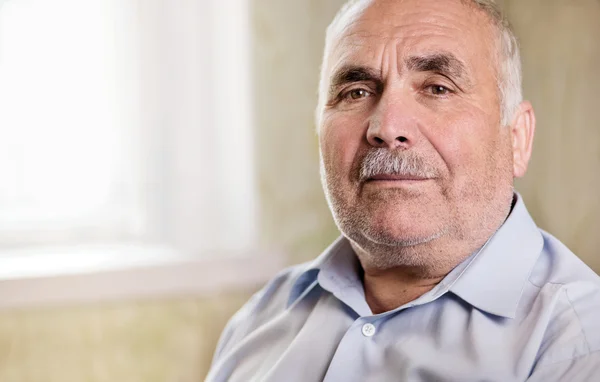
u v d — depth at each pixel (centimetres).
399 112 105
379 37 111
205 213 230
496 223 111
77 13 221
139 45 225
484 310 102
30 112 218
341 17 120
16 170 218
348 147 110
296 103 230
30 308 195
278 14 228
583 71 188
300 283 128
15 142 217
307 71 230
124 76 225
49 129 220
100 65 224
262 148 229
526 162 119
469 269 107
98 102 224
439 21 109
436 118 106
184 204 229
